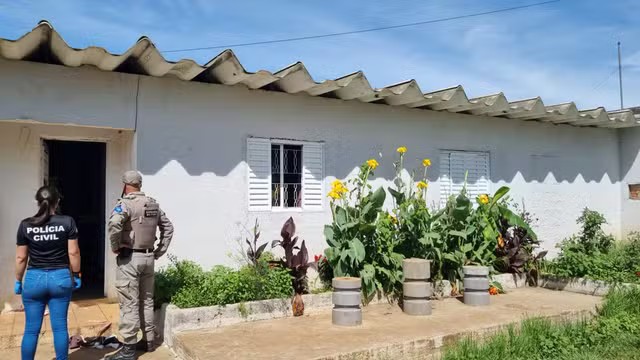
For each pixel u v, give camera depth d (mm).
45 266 4957
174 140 7035
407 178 9094
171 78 7027
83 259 9039
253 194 7645
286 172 8008
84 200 9125
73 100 6461
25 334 4953
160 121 6949
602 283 8289
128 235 5512
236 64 6559
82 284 8586
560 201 11203
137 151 6805
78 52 5844
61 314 5020
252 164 7637
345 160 8453
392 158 8930
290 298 6793
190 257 7109
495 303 7719
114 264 7473
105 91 6629
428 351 5777
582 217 10547
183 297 6266
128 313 5484
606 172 12070
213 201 7297
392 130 8945
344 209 7527
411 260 7090
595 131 11898
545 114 9898
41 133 7004
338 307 6387
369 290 7309
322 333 5961
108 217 7438
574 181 11469
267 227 7730
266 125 7727
